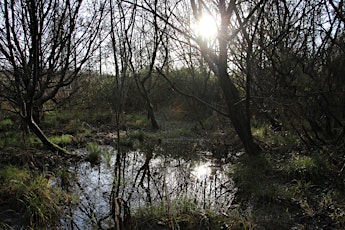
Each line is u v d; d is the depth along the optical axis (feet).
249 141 21.53
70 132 33.24
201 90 47.80
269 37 22.02
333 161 17.95
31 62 23.20
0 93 25.53
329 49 19.88
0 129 31.50
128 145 28.81
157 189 16.89
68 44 26.40
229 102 21.38
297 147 22.34
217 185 17.62
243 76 25.82
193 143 30.19
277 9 21.21
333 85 21.42
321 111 21.95
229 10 18.93
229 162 22.72
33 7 20.12
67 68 28.81
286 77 21.74
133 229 11.85
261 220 12.80
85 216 13.34
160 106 51.65
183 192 16.31
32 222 12.69
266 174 18.33
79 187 16.87
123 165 22.00
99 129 36.55
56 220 12.98
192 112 47.80
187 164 22.70
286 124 22.33
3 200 14.08
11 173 15.97
